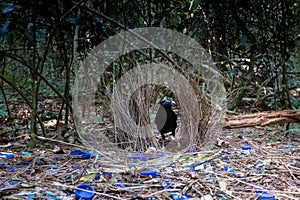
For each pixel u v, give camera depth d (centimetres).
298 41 388
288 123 287
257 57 344
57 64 418
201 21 335
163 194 157
